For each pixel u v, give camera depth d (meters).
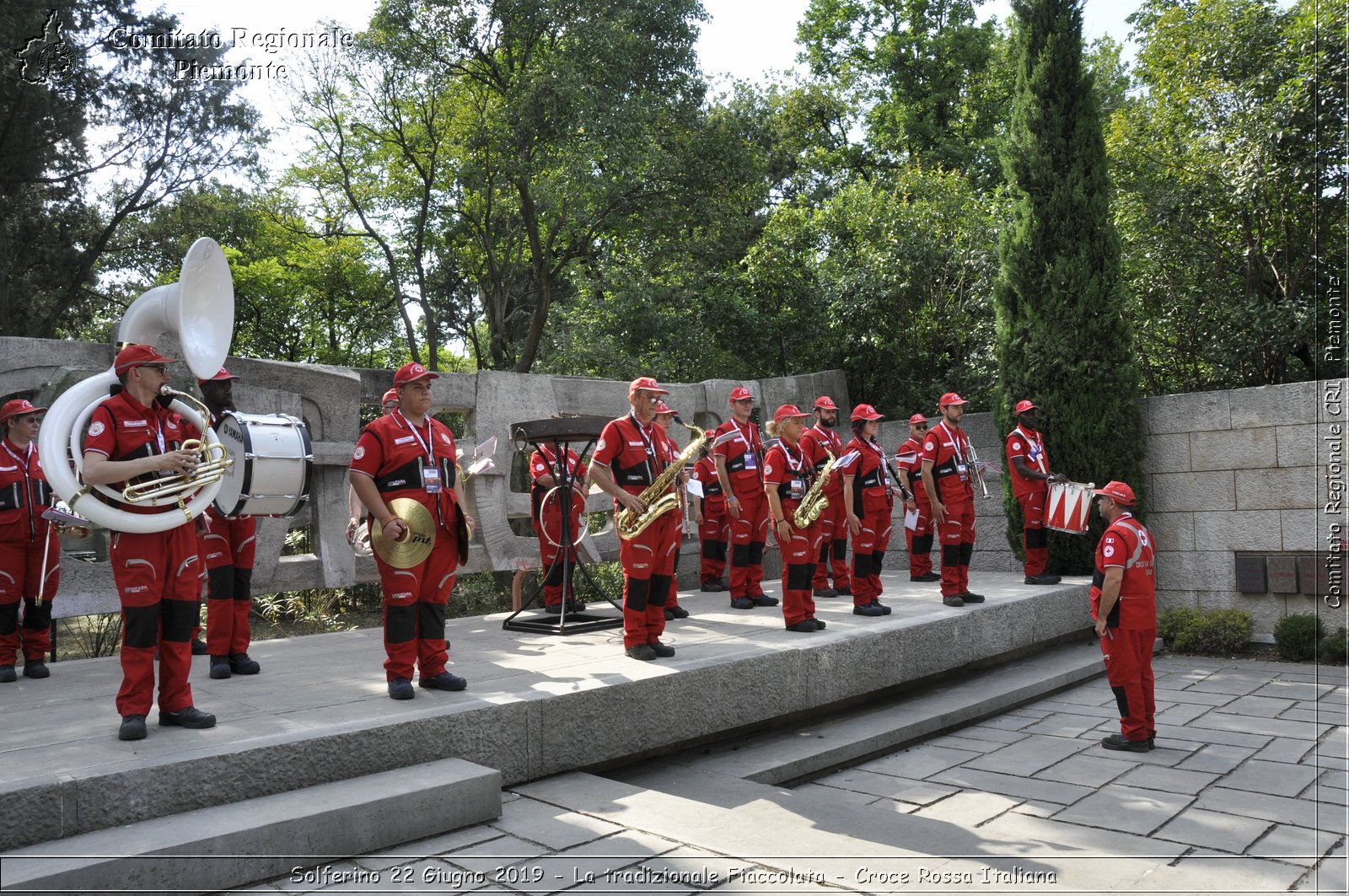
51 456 4.34
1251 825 5.21
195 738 4.34
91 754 4.04
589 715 5.46
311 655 6.93
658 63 20.48
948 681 8.95
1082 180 11.95
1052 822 5.31
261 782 4.14
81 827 3.66
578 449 10.66
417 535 5.25
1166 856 4.72
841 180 29.47
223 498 5.60
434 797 4.30
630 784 5.55
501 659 6.52
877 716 7.57
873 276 15.69
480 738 4.94
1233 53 13.01
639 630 6.50
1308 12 12.39
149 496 4.46
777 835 4.50
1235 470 11.06
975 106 28.62
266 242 25.95
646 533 6.46
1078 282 11.73
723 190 22.09
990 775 6.37
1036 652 10.40
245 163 20.70
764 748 6.57
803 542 7.69
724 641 7.22
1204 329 13.62
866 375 16.36
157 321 5.34
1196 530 11.32
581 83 18.73
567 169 18.69
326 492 9.09
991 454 13.23
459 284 29.23
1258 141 12.24
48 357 7.44
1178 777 6.19
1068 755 6.83
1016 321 12.27
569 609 8.45
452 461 5.64
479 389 10.45
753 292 18.52
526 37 19.75
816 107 29.28
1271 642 10.79
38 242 19.20
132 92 18.39
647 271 21.94
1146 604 6.82
